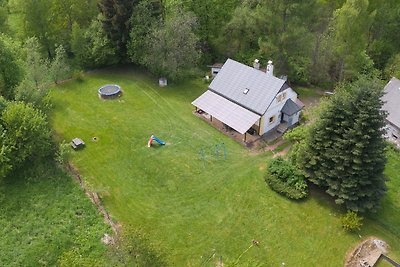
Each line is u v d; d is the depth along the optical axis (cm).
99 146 4653
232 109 4953
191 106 5472
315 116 4672
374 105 3622
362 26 5497
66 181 4081
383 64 6681
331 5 6675
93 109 5303
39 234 3531
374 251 3600
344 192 3775
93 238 3538
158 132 4931
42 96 4666
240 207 3941
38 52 5762
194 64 6097
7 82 4647
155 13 5884
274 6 5569
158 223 3750
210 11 6288
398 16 6519
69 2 6325
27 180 4019
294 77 6172
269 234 3697
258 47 6519
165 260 3180
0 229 3550
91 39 6006
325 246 3622
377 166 3734
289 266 3450
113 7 5803
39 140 4088
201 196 4053
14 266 3266
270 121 5012
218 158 4547
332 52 5888
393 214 3975
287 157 4512
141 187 4131
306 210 3928
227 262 3431
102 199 3950
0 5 6919
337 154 3778
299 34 5575
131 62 6378
